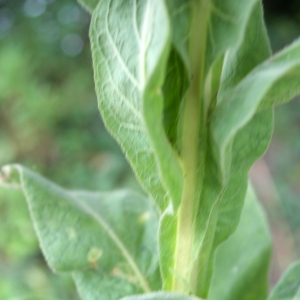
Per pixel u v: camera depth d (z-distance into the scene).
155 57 0.30
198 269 0.41
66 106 2.56
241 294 0.55
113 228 0.54
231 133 0.32
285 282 0.44
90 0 0.39
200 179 0.38
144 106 0.29
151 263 0.53
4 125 2.48
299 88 0.35
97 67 0.38
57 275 1.81
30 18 3.15
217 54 0.33
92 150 2.47
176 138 0.37
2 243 1.89
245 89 0.32
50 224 0.53
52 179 2.31
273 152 2.40
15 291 1.76
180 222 0.39
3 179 0.55
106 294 0.52
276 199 2.05
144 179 0.38
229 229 0.41
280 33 3.11
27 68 2.61
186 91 0.35
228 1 0.32
